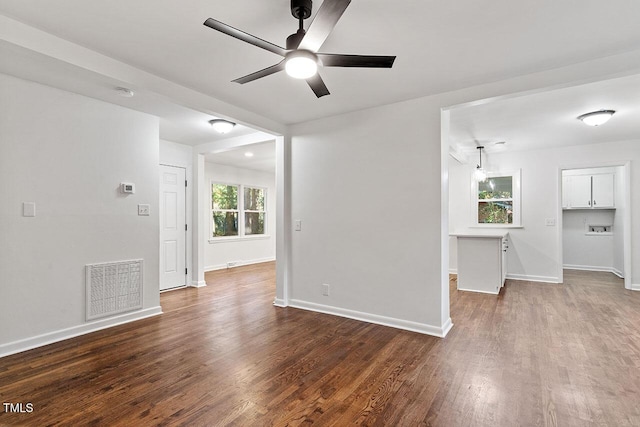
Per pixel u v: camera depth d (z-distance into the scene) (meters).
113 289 3.35
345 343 2.87
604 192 6.41
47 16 1.88
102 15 1.87
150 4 1.77
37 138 2.82
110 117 3.35
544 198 5.61
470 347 2.77
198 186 5.25
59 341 2.91
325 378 2.25
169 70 2.57
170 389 2.10
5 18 1.89
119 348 2.76
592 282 5.50
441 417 1.82
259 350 2.72
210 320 3.53
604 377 2.24
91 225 3.19
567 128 4.29
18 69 2.55
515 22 1.93
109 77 2.36
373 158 3.45
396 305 3.30
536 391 2.07
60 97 2.97
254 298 4.50
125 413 1.84
